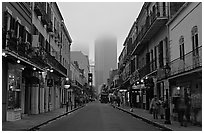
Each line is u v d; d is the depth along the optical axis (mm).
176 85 20828
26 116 22859
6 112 18219
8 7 18594
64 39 45438
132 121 20781
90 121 20562
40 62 23891
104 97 91688
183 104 16188
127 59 53344
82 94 71875
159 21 25203
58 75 37000
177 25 22219
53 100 35906
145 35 30438
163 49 26406
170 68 22484
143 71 34688
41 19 28078
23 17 22141
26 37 22578
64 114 27391
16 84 20219
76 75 66062
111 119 22625
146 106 35156
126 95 55000
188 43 19609
